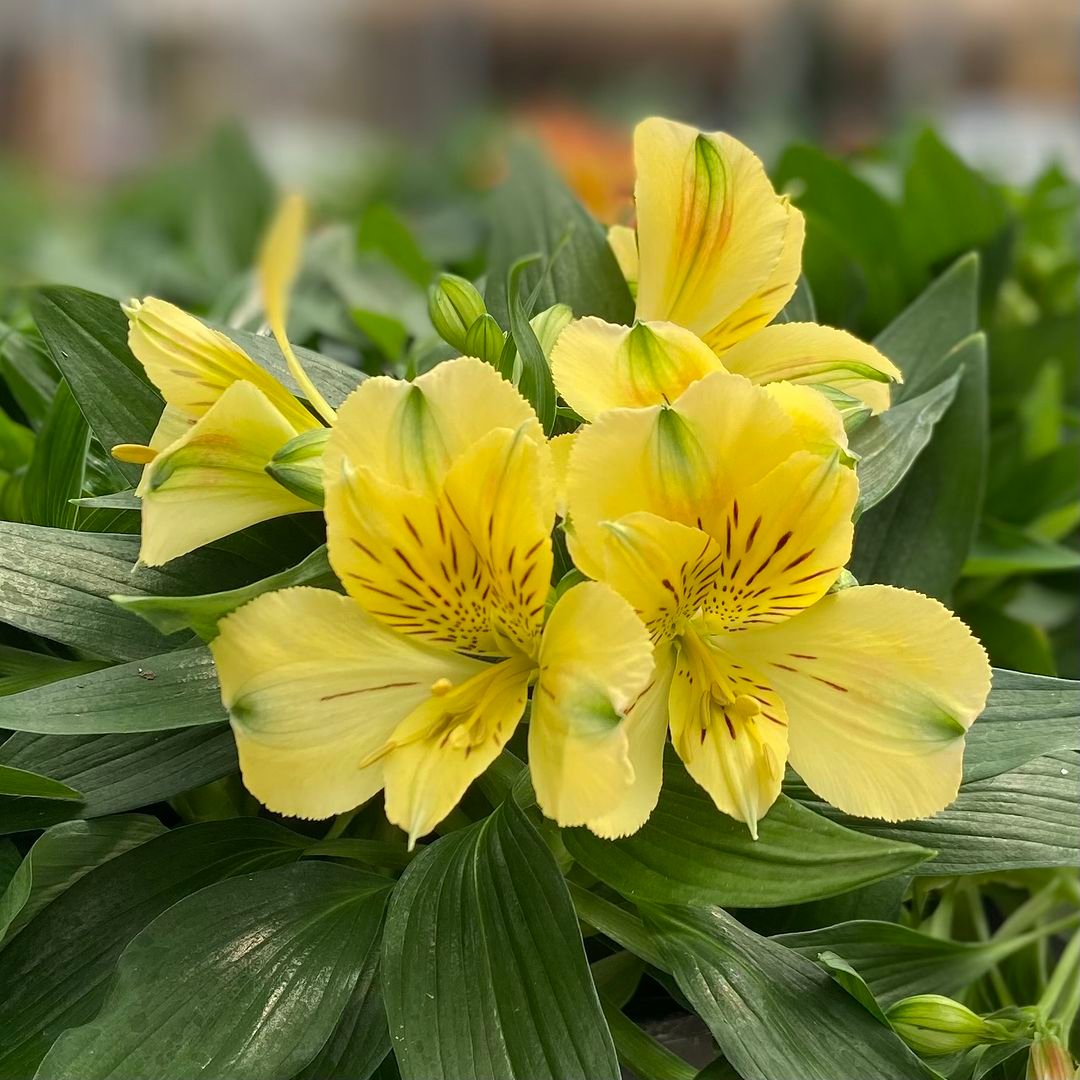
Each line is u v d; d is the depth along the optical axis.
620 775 0.21
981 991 0.32
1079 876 0.33
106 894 0.26
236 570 0.28
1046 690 0.26
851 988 0.25
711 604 0.24
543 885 0.24
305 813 0.23
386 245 0.54
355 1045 0.25
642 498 0.23
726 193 0.26
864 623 0.24
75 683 0.25
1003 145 0.89
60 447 0.31
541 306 0.30
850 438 0.29
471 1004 0.23
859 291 0.46
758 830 0.24
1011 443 0.47
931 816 0.25
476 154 0.83
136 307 0.25
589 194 0.59
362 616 0.23
